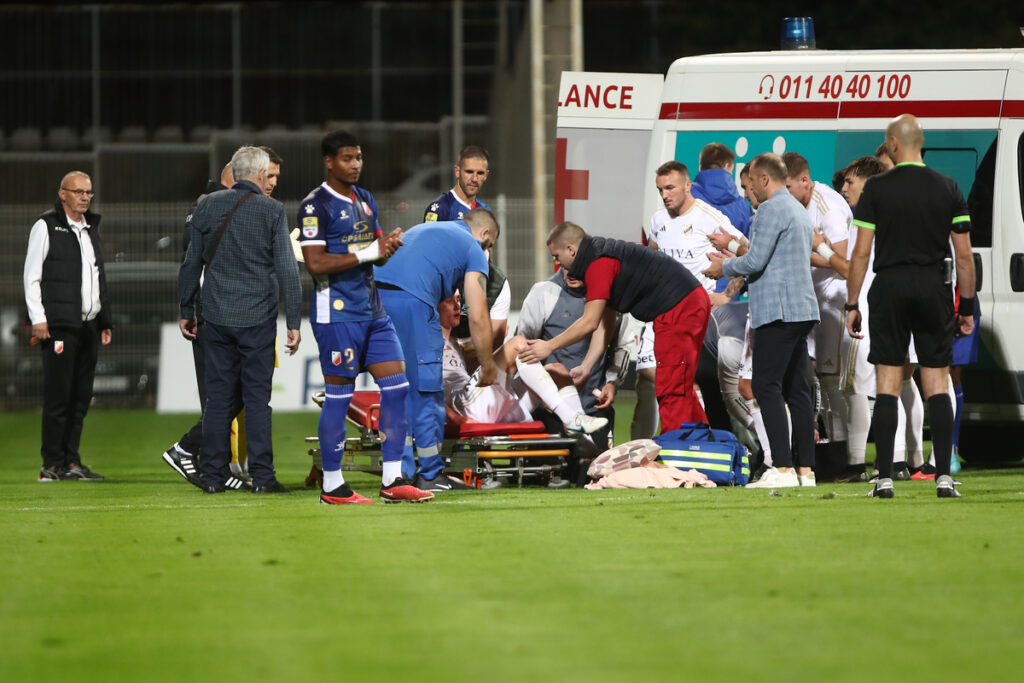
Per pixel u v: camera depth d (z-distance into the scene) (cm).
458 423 3312
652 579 1878
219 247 3200
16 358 7500
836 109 3950
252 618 1659
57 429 3850
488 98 9488
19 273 7481
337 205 2791
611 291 3341
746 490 3098
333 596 1783
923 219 2769
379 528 2431
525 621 1623
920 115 3903
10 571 2008
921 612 1659
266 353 3231
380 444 3131
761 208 3067
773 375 3119
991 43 9231
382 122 10625
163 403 7300
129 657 1480
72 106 10512
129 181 9719
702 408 3616
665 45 10138
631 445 3275
